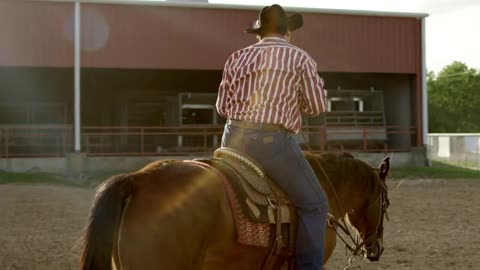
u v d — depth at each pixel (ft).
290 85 14.05
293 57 14.14
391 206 46.85
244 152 14.03
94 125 94.89
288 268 14.47
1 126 76.69
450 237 33.76
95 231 11.48
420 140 87.35
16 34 76.64
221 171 13.44
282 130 14.01
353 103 85.61
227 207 12.98
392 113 91.97
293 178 13.93
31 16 76.95
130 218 11.89
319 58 84.12
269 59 14.01
